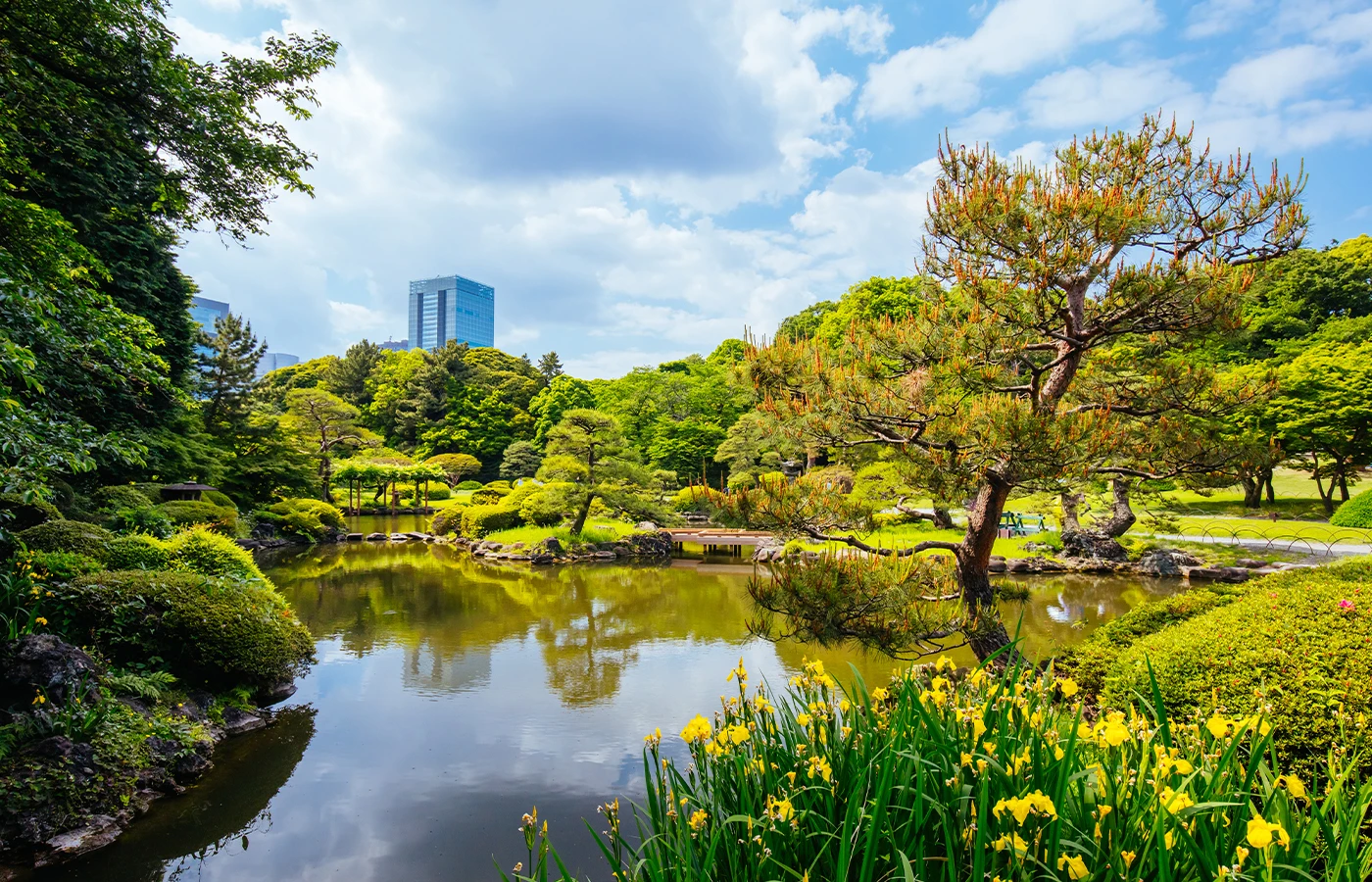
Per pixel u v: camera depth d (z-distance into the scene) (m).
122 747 5.91
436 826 5.55
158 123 9.20
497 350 61.78
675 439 39.59
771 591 5.78
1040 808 1.67
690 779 2.60
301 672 9.20
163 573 7.83
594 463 24.05
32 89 7.71
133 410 16.34
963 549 6.64
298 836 5.42
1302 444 22.67
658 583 17.53
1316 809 1.82
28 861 4.94
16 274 5.77
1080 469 5.49
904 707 2.32
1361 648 3.84
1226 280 5.50
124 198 14.07
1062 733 2.43
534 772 6.50
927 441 6.15
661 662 9.98
